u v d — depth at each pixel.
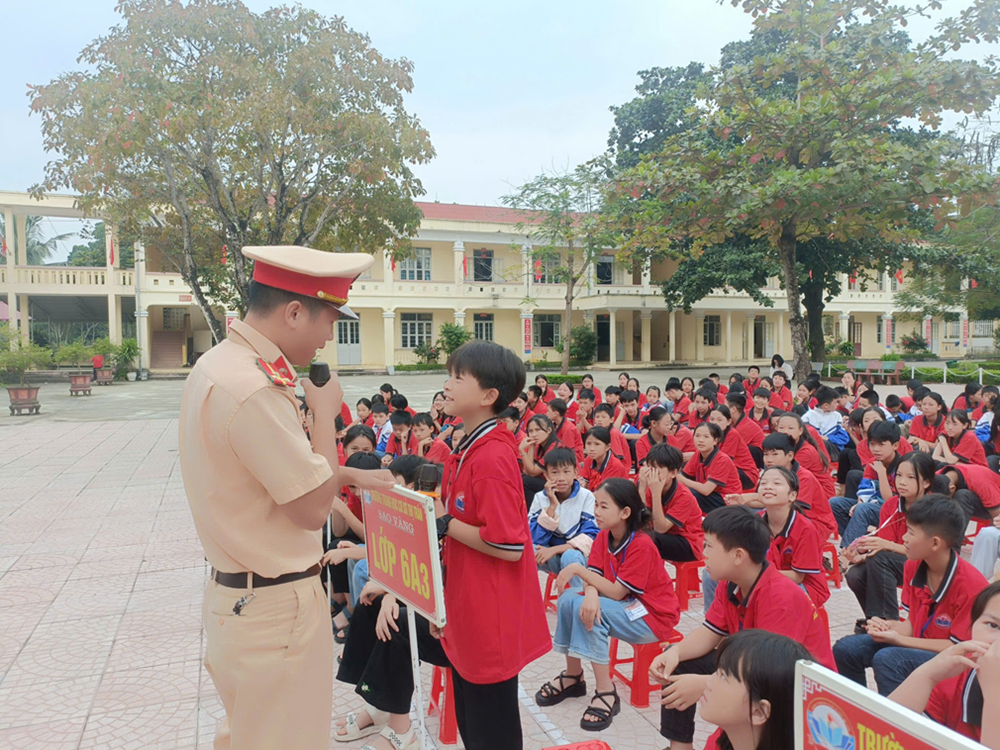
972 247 17.55
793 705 1.61
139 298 28.88
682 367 34.75
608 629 3.42
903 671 2.90
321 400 2.05
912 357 37.12
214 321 12.73
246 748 1.91
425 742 2.57
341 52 12.02
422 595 2.39
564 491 4.74
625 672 4.02
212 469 1.87
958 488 5.16
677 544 4.70
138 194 12.56
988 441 7.25
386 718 3.26
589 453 5.88
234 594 1.91
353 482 2.49
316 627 1.99
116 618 4.75
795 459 5.69
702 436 5.74
